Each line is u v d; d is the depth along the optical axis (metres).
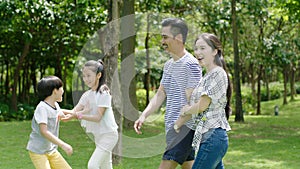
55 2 14.20
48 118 4.11
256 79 24.12
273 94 30.70
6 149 7.82
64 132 9.83
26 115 15.91
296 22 16.81
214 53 3.78
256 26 17.83
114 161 6.08
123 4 10.12
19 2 12.88
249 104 23.19
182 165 4.19
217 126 3.68
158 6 12.19
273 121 14.61
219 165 3.92
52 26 15.45
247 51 18.39
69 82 22.16
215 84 3.66
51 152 4.22
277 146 8.51
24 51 16.39
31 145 4.12
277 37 17.62
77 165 6.35
